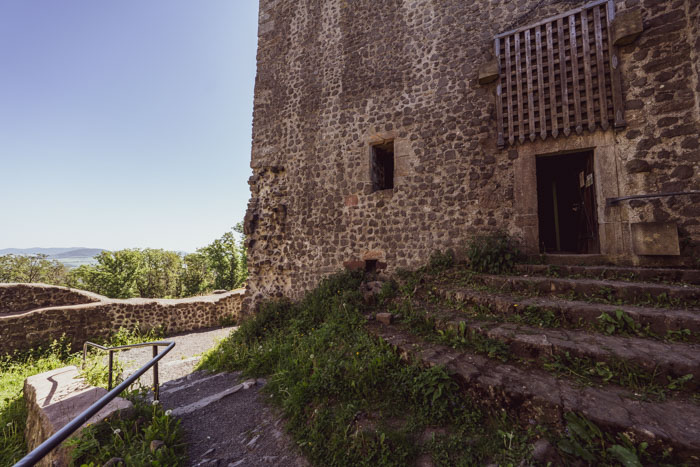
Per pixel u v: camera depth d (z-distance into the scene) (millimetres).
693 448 1460
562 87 4238
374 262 5637
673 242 3562
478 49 4934
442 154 5086
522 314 3111
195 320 8281
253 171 6980
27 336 5980
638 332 2527
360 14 5988
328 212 6008
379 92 5684
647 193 3793
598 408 1821
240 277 21531
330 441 2270
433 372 2449
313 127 6301
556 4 4438
